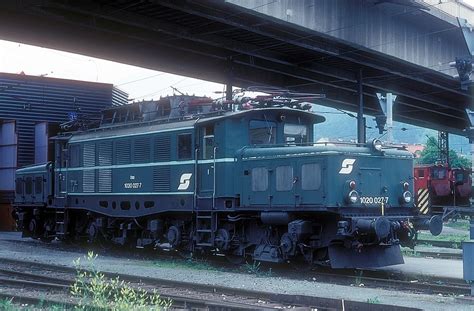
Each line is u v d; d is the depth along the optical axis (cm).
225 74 3506
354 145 1691
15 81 4181
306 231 1623
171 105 2102
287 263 1858
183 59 3431
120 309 935
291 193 1667
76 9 2434
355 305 1059
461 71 1488
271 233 1759
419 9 3092
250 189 1777
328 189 1580
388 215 1695
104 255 2244
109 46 3131
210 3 2469
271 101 1908
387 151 1716
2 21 2673
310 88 4228
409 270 1764
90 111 4412
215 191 1853
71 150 2520
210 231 1872
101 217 2366
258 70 3822
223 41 3028
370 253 1667
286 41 2980
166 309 1037
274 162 1719
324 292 1333
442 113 5316
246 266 1816
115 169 2247
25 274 1617
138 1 2455
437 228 1673
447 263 1941
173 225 2066
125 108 2334
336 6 2936
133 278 1534
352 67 3678
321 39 3084
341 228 1553
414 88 4356
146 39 2939
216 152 1853
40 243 2808
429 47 3597
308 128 1962
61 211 2611
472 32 1404
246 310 1045
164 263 1928
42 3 2350
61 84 4331
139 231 2248
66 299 1212
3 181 4216
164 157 2036
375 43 3172
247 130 1847
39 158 4159
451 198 4638
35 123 4231
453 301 1199
